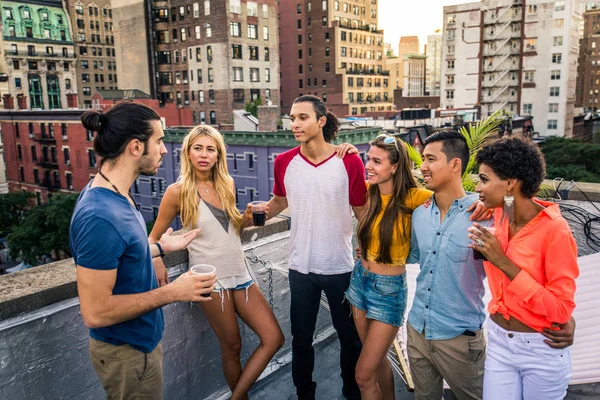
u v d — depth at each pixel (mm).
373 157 2377
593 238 4145
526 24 78500
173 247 2330
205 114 69188
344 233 2850
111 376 1865
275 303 3408
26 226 36062
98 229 1645
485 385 2244
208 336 2938
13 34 89812
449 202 2285
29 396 2129
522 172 1914
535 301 1937
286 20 98062
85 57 108625
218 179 2574
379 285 2500
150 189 44125
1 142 55062
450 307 2301
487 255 2008
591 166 47938
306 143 2740
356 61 98625
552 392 2072
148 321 1908
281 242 3385
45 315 2125
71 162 49906
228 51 64625
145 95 63594
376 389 2543
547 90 78938
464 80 85938
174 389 2779
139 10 72125
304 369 2994
